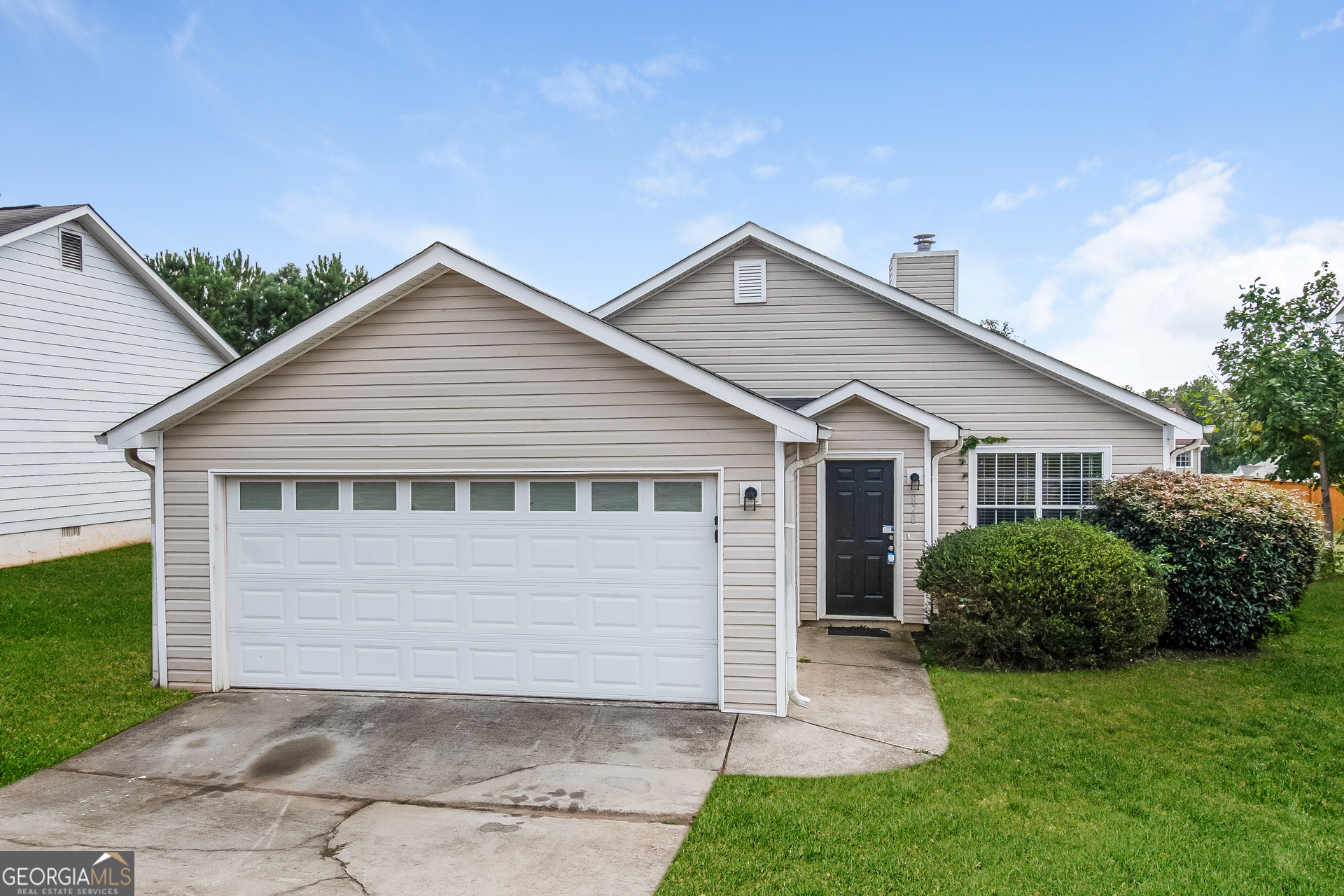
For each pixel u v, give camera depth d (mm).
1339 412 13758
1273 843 4605
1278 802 5152
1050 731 6430
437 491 7707
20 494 13812
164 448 7879
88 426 15273
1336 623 9992
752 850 4578
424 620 7707
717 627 7262
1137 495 9453
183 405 7539
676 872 4348
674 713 7109
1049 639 8070
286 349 7430
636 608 7410
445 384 7551
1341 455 14000
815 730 6613
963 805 5133
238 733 6660
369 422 7656
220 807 5277
